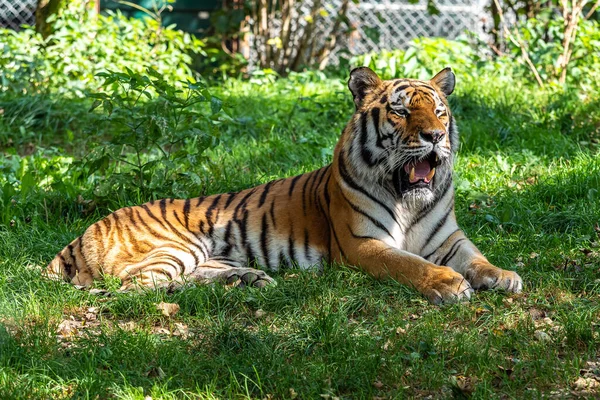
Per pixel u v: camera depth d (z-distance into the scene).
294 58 23.19
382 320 7.96
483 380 6.80
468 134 14.24
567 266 9.29
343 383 6.88
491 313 8.16
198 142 11.50
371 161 9.21
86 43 19.25
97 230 9.66
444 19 25.05
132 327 8.09
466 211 11.26
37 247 10.32
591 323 7.80
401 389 6.70
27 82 17.45
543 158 13.24
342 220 9.38
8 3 22.88
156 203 10.01
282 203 9.89
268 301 8.55
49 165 13.42
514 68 19.50
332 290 8.73
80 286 9.18
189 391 6.75
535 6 21.88
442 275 8.62
